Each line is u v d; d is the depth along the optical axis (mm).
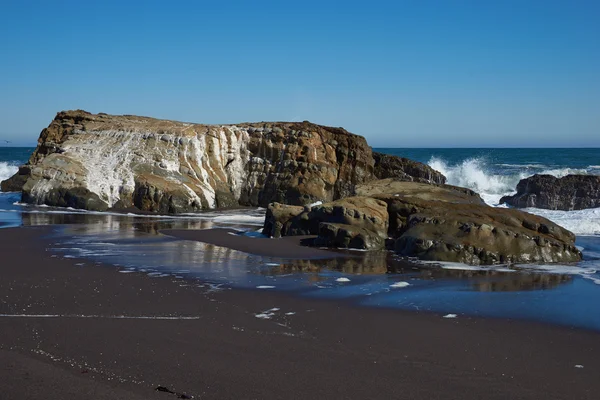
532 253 15352
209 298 11117
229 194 28250
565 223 21469
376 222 17484
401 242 16312
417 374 7598
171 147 28594
